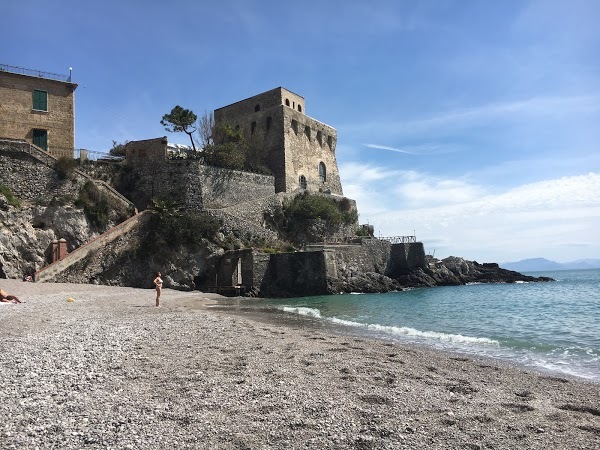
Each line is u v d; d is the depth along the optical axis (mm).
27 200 39000
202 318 20797
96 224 40875
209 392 8961
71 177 41469
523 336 20203
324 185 73500
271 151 65875
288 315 27016
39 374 9750
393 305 36344
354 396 9055
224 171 52344
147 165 48594
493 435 7121
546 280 84688
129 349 12922
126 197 47469
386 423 7508
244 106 70375
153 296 32406
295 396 8859
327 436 6844
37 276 33438
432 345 17219
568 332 21672
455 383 10578
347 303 37625
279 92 66938
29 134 43438
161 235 41906
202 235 44594
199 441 6539
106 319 19094
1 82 42469
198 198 48219
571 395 9859
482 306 36156
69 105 46000
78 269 36344
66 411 7562
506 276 75625
